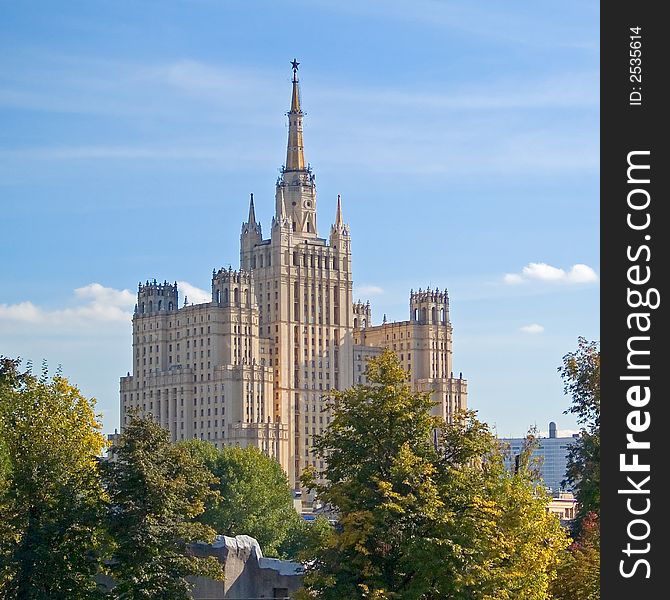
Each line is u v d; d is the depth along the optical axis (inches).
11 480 4763.8
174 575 4537.4
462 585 4109.3
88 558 4822.8
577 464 5388.8
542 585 4667.8
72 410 5772.6
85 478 4761.3
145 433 4798.2
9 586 4520.2
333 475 4384.8
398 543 4170.8
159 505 4596.5
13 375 5536.4
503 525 4635.8
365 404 4424.2
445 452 4439.0
